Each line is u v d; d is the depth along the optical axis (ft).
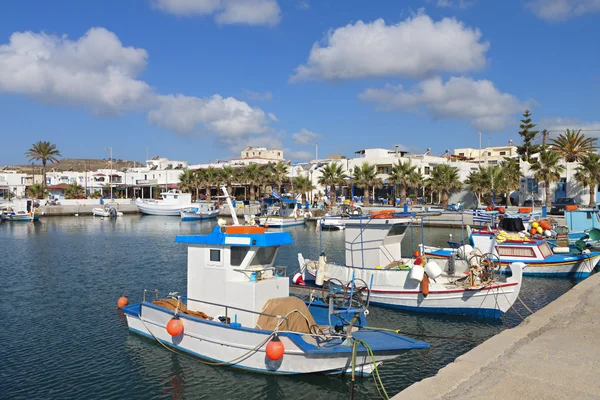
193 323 43.39
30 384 41.01
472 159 334.85
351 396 35.65
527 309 62.85
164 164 419.95
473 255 62.13
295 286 60.03
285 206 206.08
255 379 40.01
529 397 25.43
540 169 186.29
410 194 245.86
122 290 77.61
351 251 69.10
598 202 183.21
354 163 268.62
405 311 61.31
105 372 43.09
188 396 38.27
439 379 28.04
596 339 35.99
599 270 90.43
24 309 65.62
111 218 256.52
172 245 137.28
